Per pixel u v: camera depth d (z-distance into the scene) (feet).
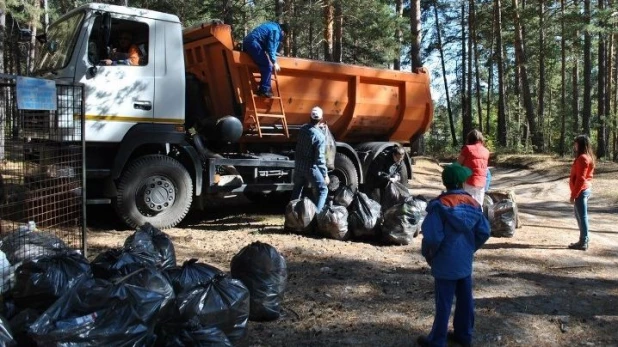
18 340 12.01
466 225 13.83
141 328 11.69
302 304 17.42
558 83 169.07
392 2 92.12
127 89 25.21
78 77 24.04
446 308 13.98
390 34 73.56
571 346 15.15
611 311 18.06
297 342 14.57
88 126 24.23
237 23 69.92
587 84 94.17
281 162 30.58
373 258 23.48
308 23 69.00
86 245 20.74
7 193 20.39
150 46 25.98
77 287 11.98
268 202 37.09
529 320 16.92
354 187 33.94
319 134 27.94
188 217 31.60
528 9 101.86
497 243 27.76
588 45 93.25
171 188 26.66
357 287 19.33
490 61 127.34
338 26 77.20
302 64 30.89
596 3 99.55
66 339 10.86
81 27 24.50
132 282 12.34
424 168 71.92
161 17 26.37
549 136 128.77
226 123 27.76
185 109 28.73
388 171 34.30
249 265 15.76
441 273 13.92
